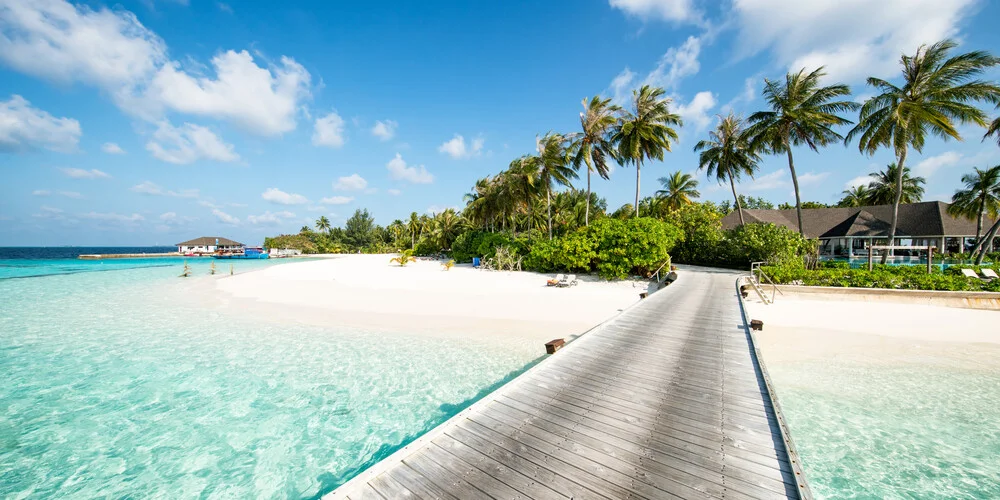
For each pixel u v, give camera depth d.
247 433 6.54
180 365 9.56
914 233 33.91
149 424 6.80
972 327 12.10
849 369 8.95
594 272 25.84
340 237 106.56
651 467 4.46
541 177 36.47
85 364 9.66
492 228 48.56
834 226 38.91
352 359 9.95
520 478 4.29
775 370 8.92
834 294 16.62
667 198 44.91
